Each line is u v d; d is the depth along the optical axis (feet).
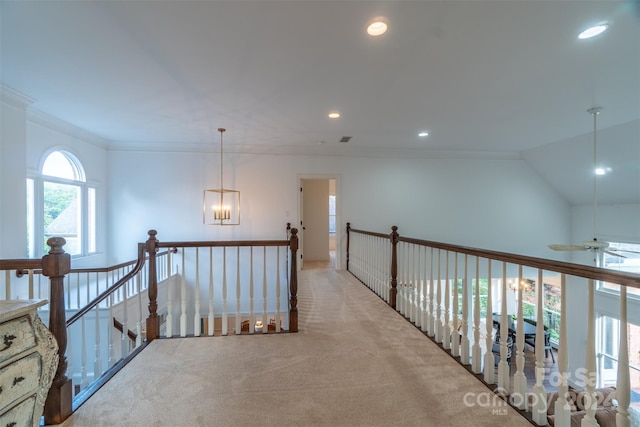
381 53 8.14
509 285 26.48
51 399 5.52
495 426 5.40
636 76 9.55
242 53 8.12
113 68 8.93
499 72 9.26
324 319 10.85
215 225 18.83
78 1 6.07
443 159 21.08
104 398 6.26
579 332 19.81
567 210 21.98
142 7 6.27
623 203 18.58
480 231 21.31
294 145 19.06
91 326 12.19
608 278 4.29
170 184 18.57
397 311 11.70
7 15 6.49
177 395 6.37
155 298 9.36
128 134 16.29
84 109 12.34
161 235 18.42
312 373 7.19
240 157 19.26
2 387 4.02
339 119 13.76
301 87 10.25
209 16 6.59
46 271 5.71
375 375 7.09
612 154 16.15
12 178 10.84
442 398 6.22
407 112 12.85
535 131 15.83
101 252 17.33
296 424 5.50
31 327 4.54
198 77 9.48
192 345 8.75
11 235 10.79
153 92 10.64
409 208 20.79
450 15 6.60
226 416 5.73
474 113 13.00
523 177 21.63
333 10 6.40
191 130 15.51
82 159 15.83
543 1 6.17
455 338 7.94
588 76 9.55
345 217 20.25
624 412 4.16
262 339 9.15
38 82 9.83
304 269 20.40
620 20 6.79
